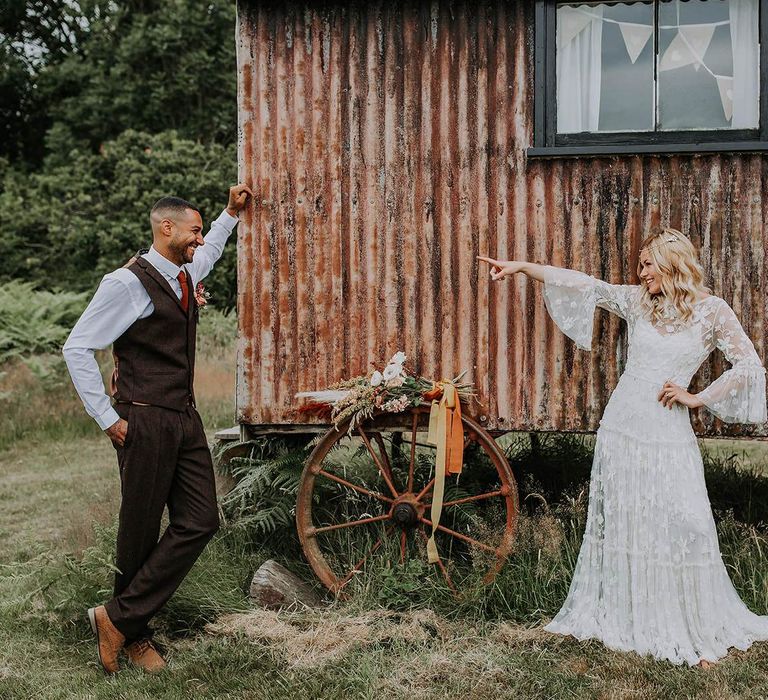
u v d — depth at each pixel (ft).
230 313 51.01
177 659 13.04
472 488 16.31
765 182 14.34
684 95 14.89
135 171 54.70
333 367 15.42
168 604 14.23
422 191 15.15
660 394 12.67
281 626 13.60
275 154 15.37
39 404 33.04
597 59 15.02
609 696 11.31
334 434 14.66
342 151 15.25
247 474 17.03
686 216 14.56
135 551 12.77
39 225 57.52
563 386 14.93
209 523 12.92
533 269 13.76
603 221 14.76
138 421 12.46
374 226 15.26
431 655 12.57
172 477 12.80
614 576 12.87
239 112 15.39
